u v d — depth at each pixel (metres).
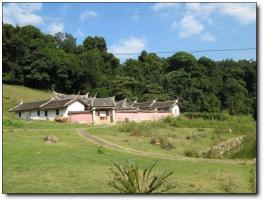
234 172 25.03
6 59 112.44
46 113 67.69
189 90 105.94
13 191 18.38
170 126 56.69
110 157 29.12
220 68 117.12
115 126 54.22
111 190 18.97
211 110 100.31
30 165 23.69
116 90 107.25
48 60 114.81
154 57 133.25
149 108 82.88
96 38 148.62
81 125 56.81
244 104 103.75
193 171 25.19
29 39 118.56
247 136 49.31
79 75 118.06
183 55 122.75
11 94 100.81
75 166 24.36
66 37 148.75
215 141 46.78
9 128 43.25
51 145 32.84
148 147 37.97
